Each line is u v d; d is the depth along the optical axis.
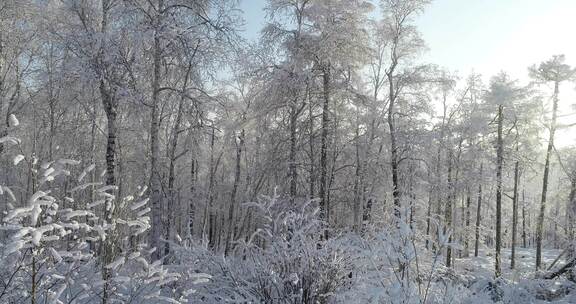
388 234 5.71
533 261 25.50
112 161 11.70
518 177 26.25
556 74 21.69
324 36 14.02
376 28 17.72
